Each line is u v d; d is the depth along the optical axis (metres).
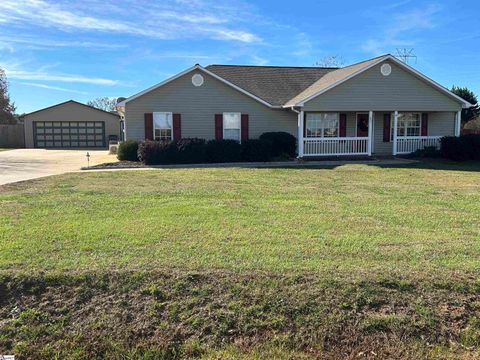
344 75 20.69
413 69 20.28
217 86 20.44
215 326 3.91
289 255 5.19
